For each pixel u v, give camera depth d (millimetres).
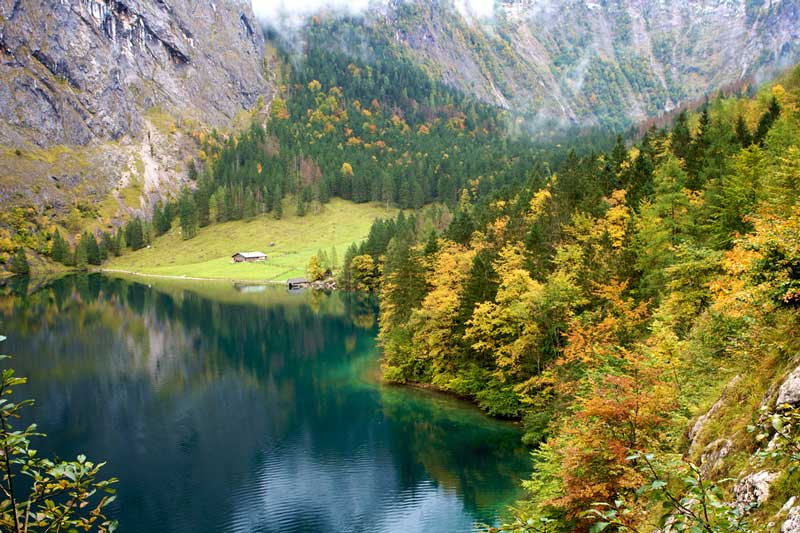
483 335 65125
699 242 58438
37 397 74000
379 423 61688
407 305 82250
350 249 190750
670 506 8148
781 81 129000
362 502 44719
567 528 25906
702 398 27000
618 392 27000
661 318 45250
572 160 120125
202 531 40906
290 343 105438
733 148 84750
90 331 117125
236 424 63438
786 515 12188
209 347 102938
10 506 9320
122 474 50938
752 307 23000
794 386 15664
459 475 47875
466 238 115062
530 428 54562
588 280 58469
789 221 20672
